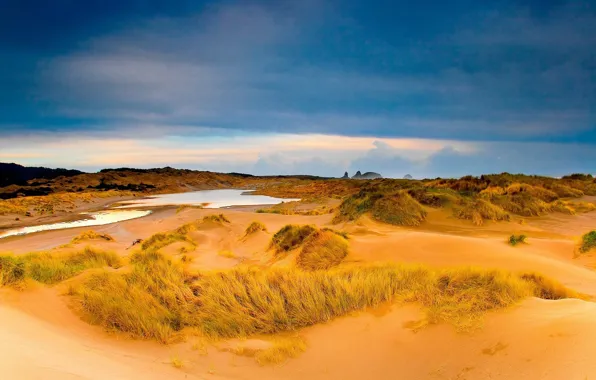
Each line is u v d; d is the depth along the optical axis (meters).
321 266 10.01
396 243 11.00
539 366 3.27
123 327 5.29
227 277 6.95
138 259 10.19
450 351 4.08
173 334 5.25
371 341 4.67
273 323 5.43
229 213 27.39
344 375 4.09
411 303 5.39
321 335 5.06
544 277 5.95
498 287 5.25
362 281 6.14
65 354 3.75
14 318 4.66
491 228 14.70
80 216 36.22
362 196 20.28
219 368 4.30
